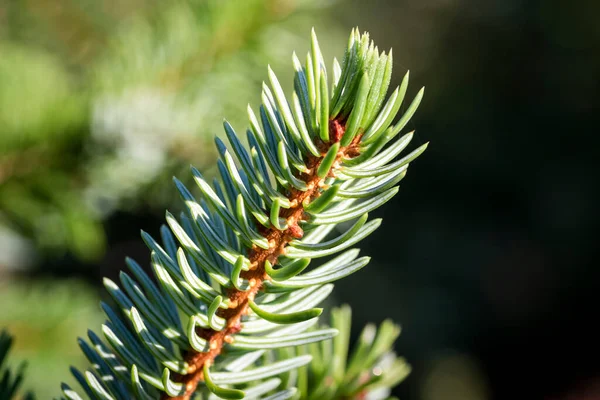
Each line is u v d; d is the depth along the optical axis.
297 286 0.20
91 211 0.39
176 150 0.41
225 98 0.44
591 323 2.13
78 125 0.37
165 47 0.44
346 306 0.24
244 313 0.21
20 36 0.60
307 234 0.22
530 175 2.24
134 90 0.41
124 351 0.21
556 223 2.20
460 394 1.98
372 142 0.21
